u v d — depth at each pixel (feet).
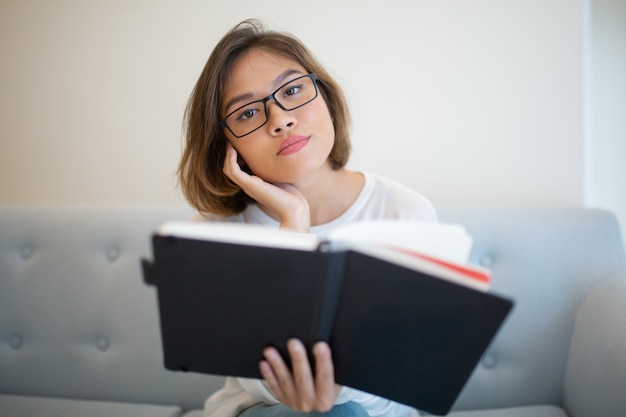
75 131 5.89
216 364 2.35
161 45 5.58
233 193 3.62
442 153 5.14
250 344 2.26
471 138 5.07
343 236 2.10
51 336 4.66
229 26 5.41
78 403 4.44
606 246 4.10
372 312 2.10
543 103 4.90
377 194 3.47
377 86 5.19
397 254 2.02
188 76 5.57
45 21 5.81
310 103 3.18
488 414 3.85
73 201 5.98
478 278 2.01
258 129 3.20
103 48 5.72
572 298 4.01
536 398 4.01
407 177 5.22
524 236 4.18
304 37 5.26
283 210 3.29
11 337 4.76
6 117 6.03
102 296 4.60
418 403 2.27
